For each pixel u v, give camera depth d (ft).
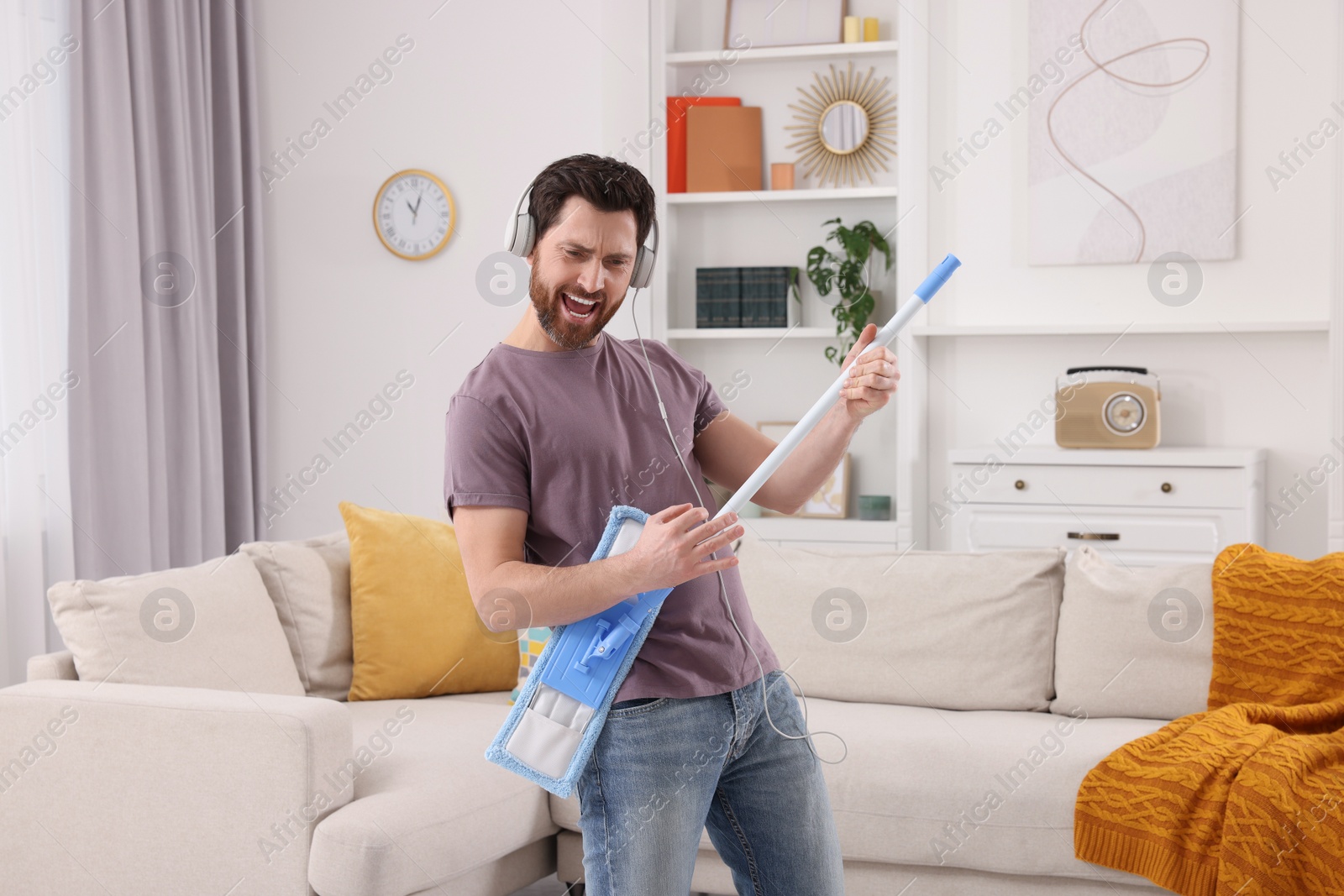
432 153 14.82
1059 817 7.32
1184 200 13.61
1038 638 8.96
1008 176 14.23
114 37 12.49
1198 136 13.52
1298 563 8.39
